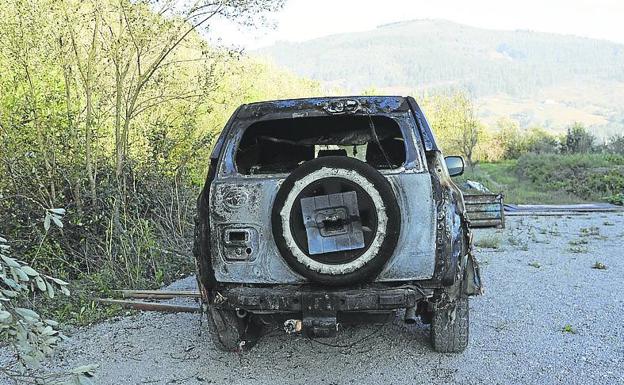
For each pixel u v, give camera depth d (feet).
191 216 34.17
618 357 17.69
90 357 18.79
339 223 15.43
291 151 21.27
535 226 46.91
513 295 24.88
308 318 15.76
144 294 25.26
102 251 29.04
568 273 29.14
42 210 28.60
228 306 16.57
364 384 16.33
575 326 20.67
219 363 18.12
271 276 16.20
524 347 18.66
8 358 18.70
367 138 20.36
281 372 17.35
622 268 30.37
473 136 127.75
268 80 84.02
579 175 85.76
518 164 101.96
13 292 12.36
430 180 15.93
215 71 39.91
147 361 18.38
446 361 17.67
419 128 16.62
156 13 31.50
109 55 31.71
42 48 30.42
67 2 30.32
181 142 35.96
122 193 30.86
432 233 15.81
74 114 30.99
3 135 29.43
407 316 16.58
